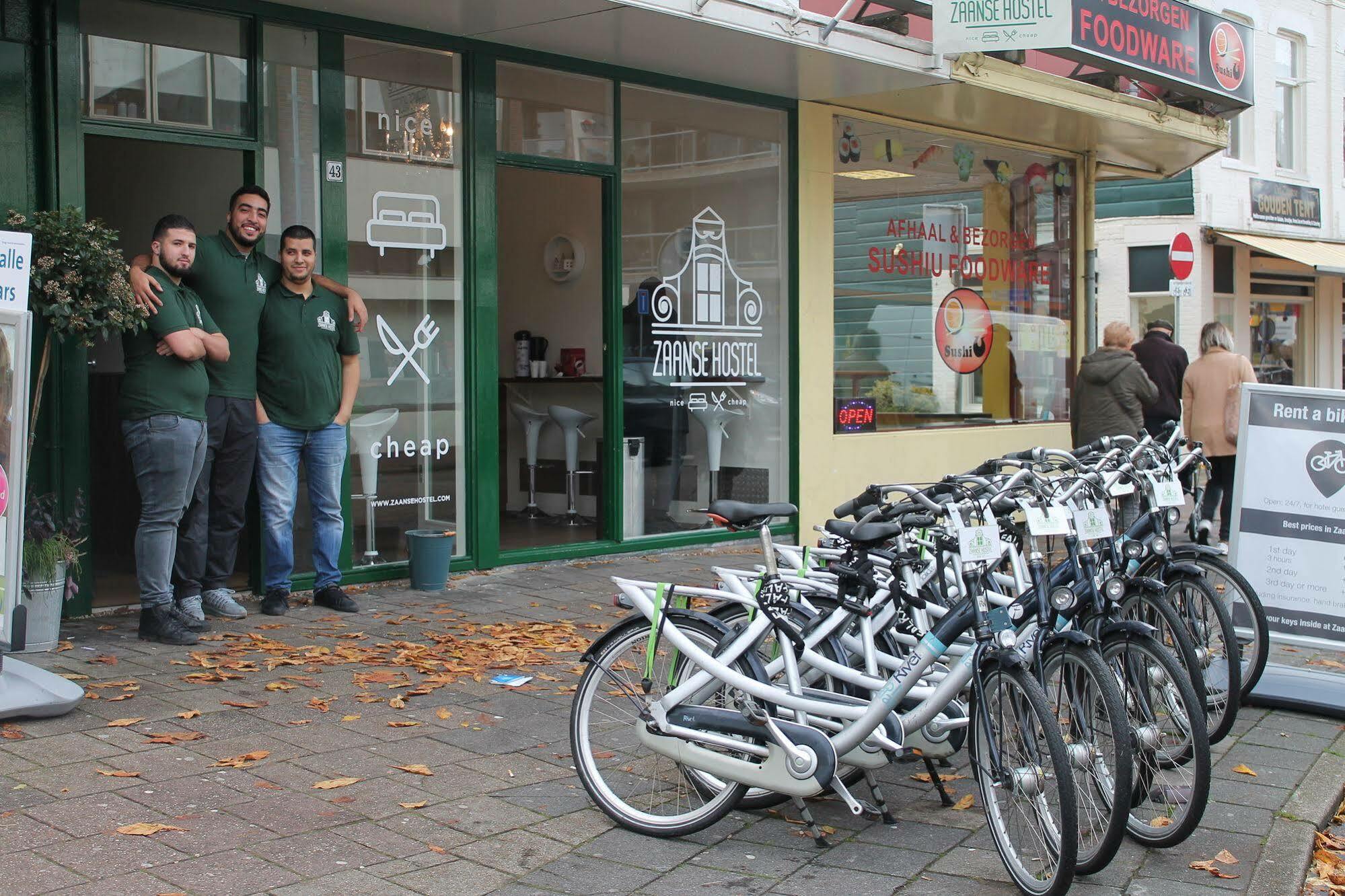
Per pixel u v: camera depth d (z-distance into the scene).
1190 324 19.28
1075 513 4.63
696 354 10.27
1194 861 4.27
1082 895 3.99
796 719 4.36
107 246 6.24
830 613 4.62
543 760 5.09
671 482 10.19
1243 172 19.94
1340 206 22.03
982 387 12.71
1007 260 12.95
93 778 4.64
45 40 6.77
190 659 6.29
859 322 11.37
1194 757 4.20
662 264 9.99
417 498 8.60
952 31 9.34
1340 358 22.64
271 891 3.80
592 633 7.16
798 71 9.58
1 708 5.12
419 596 8.08
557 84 9.20
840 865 4.20
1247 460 6.36
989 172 12.66
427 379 8.61
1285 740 5.73
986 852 4.32
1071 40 9.23
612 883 4.02
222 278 7.04
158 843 4.10
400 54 8.35
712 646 4.43
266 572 7.50
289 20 7.75
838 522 4.75
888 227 11.62
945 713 4.61
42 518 6.44
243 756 4.92
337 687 5.93
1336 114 21.81
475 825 4.42
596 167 9.46
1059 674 4.17
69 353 6.80
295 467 7.48
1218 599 5.49
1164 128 12.03
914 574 4.78
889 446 11.55
